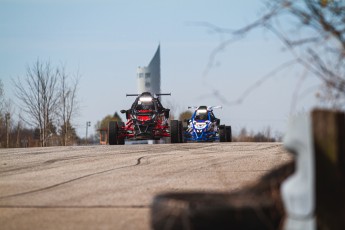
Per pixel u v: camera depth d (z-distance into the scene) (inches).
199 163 1107.3
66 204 649.0
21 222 549.3
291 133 344.8
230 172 946.7
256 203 354.0
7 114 3314.5
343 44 360.5
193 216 351.6
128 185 799.7
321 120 339.3
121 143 2142.0
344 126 345.1
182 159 1194.6
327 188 336.2
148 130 2079.2
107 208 618.5
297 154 343.0
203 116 2487.7
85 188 775.7
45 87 3341.5
